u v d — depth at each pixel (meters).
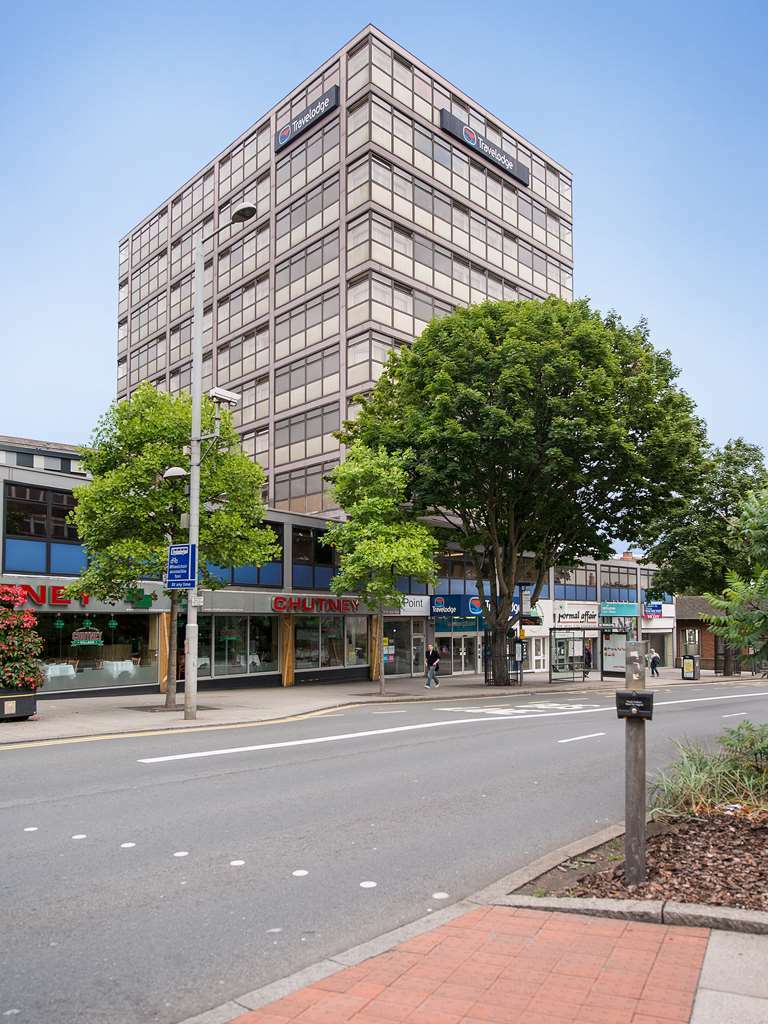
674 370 31.62
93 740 15.49
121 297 57.44
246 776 11.30
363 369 37.06
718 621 8.66
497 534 32.75
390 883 6.63
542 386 27.08
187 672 19.19
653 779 9.90
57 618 24.69
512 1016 4.03
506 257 45.41
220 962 5.03
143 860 7.23
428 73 41.53
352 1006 4.21
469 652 42.62
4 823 8.54
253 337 44.28
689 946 4.82
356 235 38.22
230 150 47.44
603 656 41.56
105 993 4.60
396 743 14.78
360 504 27.91
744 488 42.31
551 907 5.58
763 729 8.89
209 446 22.31
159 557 20.88
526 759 12.93
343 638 35.53
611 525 31.61
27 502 23.84
